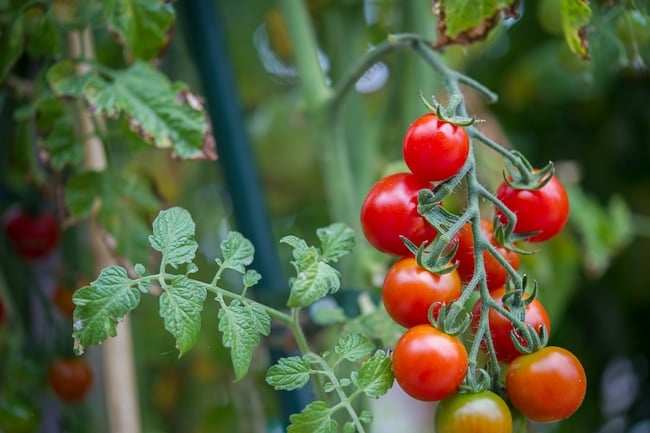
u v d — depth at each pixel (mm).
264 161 1241
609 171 1355
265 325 569
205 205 1273
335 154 786
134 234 740
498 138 996
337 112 781
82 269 910
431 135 552
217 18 824
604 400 1405
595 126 1355
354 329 677
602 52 837
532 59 1243
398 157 884
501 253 580
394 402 1631
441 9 649
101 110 678
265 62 1270
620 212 1085
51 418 903
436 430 547
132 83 688
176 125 682
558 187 596
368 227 578
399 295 556
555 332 1359
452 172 557
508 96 1301
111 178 740
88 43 805
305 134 1224
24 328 881
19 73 809
